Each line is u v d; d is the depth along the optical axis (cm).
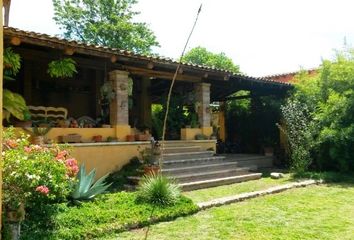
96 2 2509
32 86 1136
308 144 1102
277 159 1349
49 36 705
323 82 1223
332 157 1083
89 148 824
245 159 1226
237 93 1556
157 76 1048
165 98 1368
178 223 551
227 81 1220
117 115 913
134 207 580
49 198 507
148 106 1406
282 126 1366
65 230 469
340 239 471
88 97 1276
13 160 476
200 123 1155
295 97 1280
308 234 492
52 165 523
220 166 1023
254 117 1521
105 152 855
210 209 642
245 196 728
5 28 643
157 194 621
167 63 920
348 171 1092
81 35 2550
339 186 908
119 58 848
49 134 790
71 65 830
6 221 430
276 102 1372
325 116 1123
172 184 667
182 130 1124
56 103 1202
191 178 879
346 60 1198
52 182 510
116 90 918
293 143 1127
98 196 634
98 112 1247
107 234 490
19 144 546
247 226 530
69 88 1223
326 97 1202
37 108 837
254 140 1522
